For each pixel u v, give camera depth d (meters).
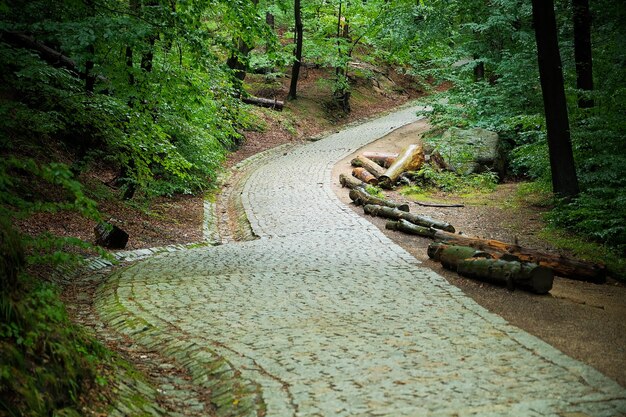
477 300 7.21
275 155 23.56
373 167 19.27
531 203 15.36
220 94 14.81
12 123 9.58
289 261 9.55
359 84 35.94
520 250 9.42
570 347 5.42
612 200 11.88
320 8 29.80
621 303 7.54
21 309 3.75
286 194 16.86
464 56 22.06
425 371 4.75
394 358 5.07
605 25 15.62
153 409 4.21
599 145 13.16
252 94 29.72
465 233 12.55
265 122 26.47
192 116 13.54
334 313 6.57
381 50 33.50
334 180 18.73
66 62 14.41
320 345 5.44
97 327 6.36
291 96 30.28
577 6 14.13
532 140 18.70
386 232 12.20
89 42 8.86
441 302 7.01
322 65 34.41
